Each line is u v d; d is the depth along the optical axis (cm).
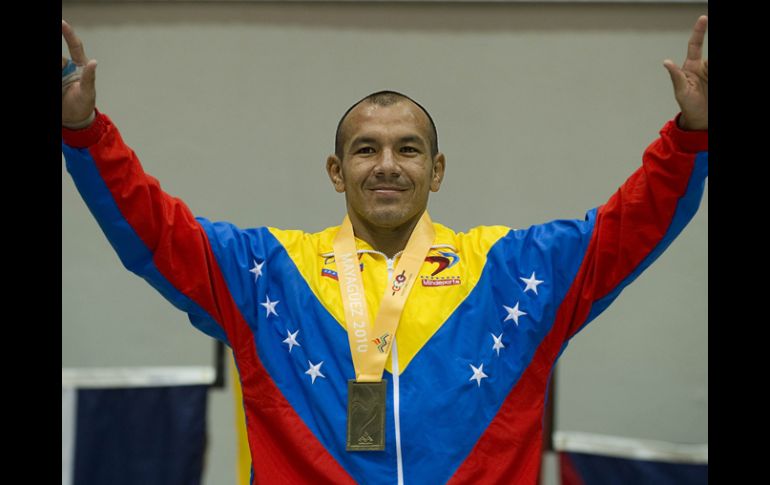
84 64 589
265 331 643
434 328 630
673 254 1134
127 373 1127
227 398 1133
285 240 674
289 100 1141
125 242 611
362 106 663
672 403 1120
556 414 1123
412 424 604
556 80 1139
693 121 593
